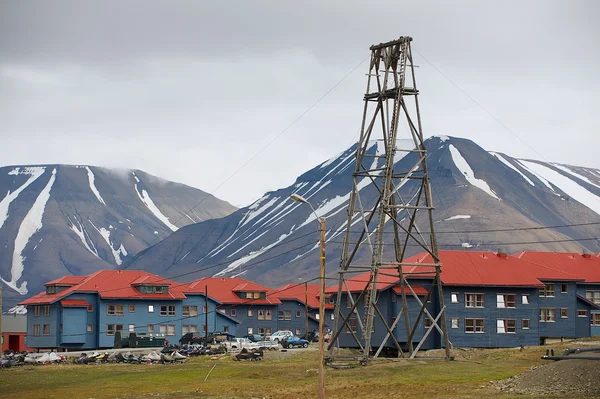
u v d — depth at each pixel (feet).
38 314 541.75
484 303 443.32
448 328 435.94
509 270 453.99
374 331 439.63
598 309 507.71
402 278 374.43
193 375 331.57
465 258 457.68
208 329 568.41
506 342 443.32
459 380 293.84
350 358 354.74
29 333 546.26
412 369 330.95
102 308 530.68
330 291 482.69
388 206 351.67
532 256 539.70
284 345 501.15
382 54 360.28
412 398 250.57
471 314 440.45
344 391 273.95
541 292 478.18
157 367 371.35
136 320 538.88
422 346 431.02
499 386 264.52
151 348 500.74
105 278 547.90
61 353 465.06
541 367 269.64
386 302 435.53
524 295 449.89
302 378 316.19
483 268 451.12
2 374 348.18
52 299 527.81
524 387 255.70
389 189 354.33
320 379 207.62
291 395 266.16
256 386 293.02
